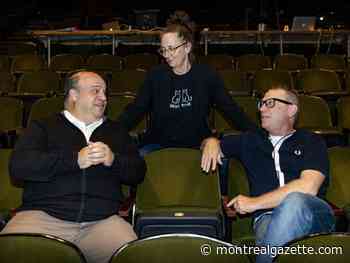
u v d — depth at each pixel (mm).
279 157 2994
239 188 3111
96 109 2969
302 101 4887
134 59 7980
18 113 4848
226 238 3047
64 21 12195
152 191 3160
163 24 12086
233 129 4652
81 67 7852
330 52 9734
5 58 8055
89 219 2797
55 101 4527
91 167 2869
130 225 2842
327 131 4562
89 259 2684
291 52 9922
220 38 9703
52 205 2789
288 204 2518
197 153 3209
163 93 3613
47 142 2938
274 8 11828
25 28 11805
